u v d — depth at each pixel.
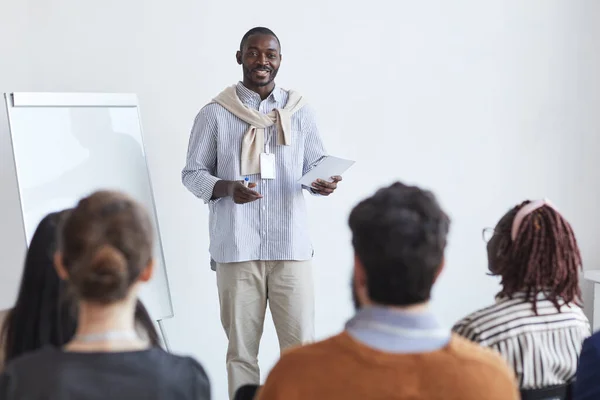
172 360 1.38
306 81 3.91
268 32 3.32
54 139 3.24
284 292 3.33
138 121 3.48
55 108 3.26
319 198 4.00
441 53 4.11
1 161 3.48
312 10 3.90
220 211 3.31
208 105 3.33
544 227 1.87
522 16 4.21
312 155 3.43
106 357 1.30
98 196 1.40
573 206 4.39
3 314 1.95
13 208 3.52
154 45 3.69
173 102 3.73
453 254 4.22
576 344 1.87
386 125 4.05
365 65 4.00
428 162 4.14
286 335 3.38
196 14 3.73
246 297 3.31
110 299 1.32
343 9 3.94
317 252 4.02
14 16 3.48
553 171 4.34
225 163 3.30
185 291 3.84
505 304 1.87
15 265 3.54
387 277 1.33
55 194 3.22
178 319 3.84
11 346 1.68
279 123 3.29
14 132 3.16
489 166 4.23
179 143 3.76
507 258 1.89
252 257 3.28
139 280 1.37
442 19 4.09
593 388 1.74
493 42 4.18
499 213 4.27
